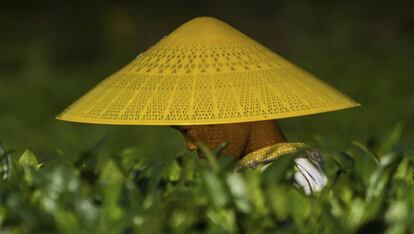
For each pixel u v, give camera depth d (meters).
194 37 5.89
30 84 22.84
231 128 5.86
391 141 6.04
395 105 17.56
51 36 31.02
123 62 26.06
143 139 16.14
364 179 4.88
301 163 5.55
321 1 28.83
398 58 21.33
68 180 4.45
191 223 4.32
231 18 30.50
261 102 5.53
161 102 5.54
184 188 4.82
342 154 5.14
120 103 5.60
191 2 31.47
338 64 20.75
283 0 29.86
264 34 29.16
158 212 4.23
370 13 28.17
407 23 28.02
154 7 31.59
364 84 19.03
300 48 27.34
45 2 31.89
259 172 4.66
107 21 31.23
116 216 4.35
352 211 4.50
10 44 30.19
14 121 18.56
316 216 4.45
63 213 4.30
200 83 5.61
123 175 4.81
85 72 24.48
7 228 4.41
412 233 4.29
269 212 4.44
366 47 23.62
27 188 4.88
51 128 17.92
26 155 5.63
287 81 5.71
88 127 17.48
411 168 5.19
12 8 31.81
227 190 4.42
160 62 5.80
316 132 16.52
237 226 4.39
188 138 5.93
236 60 5.76
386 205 4.60
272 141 5.93
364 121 16.81
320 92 5.73
